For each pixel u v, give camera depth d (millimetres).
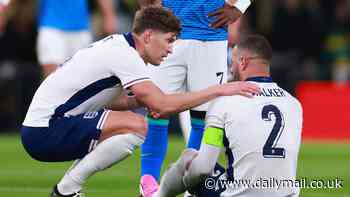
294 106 15305
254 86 15211
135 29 16328
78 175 16297
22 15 38188
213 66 19219
